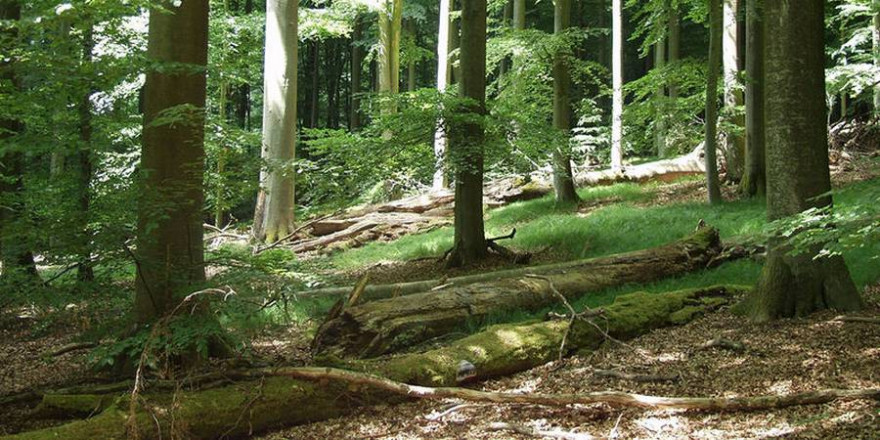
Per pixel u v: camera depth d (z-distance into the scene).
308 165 12.23
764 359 6.45
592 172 21.41
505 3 26.25
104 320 6.80
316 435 5.62
